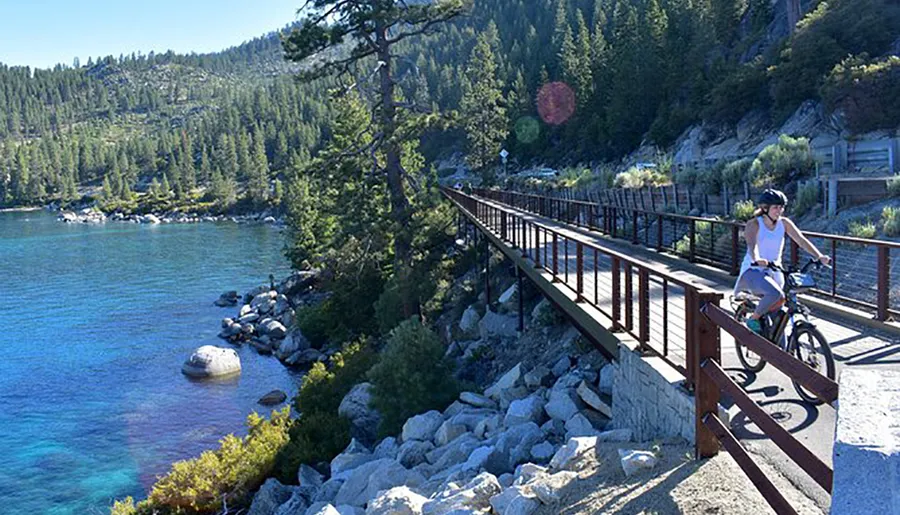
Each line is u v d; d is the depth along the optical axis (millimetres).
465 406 16031
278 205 144750
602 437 7910
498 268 29891
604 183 42219
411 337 18125
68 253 81562
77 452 23109
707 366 5723
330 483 13648
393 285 32219
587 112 92812
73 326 43312
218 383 31234
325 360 34625
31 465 22094
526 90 109500
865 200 19812
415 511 7980
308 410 22188
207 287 57438
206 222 137250
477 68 94062
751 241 7281
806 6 68000
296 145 189125
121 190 192625
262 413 26578
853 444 2641
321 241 54656
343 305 37531
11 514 18891
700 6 86000
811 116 46625
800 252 16875
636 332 9562
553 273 14508
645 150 76812
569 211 30422
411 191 38750
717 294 5844
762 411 4605
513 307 23875
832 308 10609
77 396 29312
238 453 17516
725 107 59719
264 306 46438
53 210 188125
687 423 6484
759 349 4543
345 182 37844
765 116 54906
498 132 88500
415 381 17469
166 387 30500
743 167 25812
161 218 151750
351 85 37469
